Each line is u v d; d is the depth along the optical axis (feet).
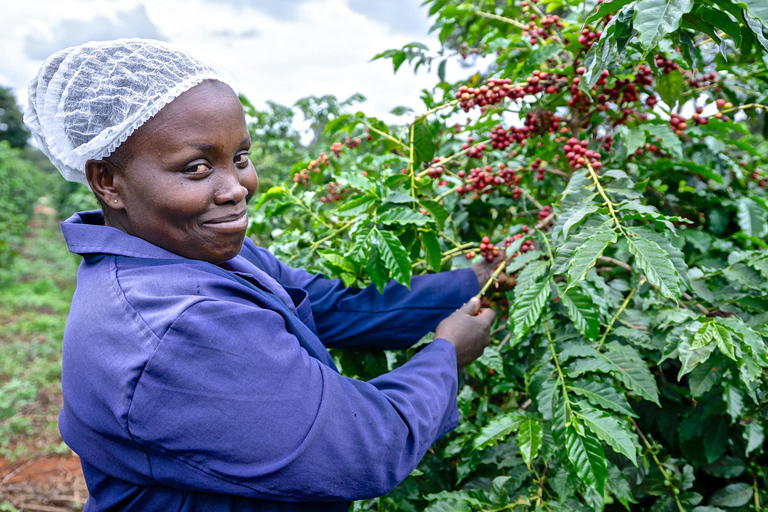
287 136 12.67
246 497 2.66
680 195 5.33
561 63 5.00
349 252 4.03
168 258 2.75
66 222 2.95
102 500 2.86
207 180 2.60
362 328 4.14
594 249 3.19
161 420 2.37
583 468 3.27
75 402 2.64
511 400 4.97
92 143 2.48
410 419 2.79
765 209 4.88
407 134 5.57
